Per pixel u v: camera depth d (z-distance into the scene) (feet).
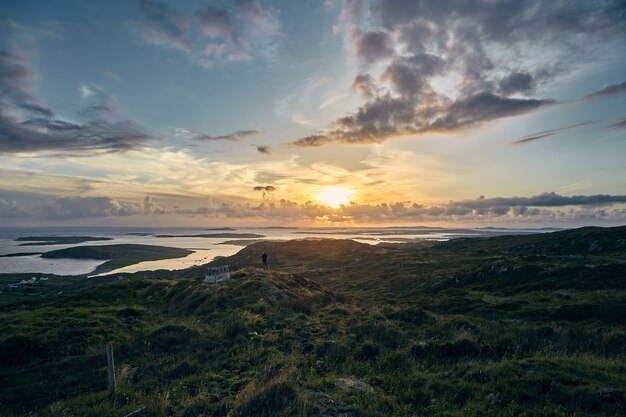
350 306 95.40
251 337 61.52
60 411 33.99
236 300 91.91
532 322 82.23
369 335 58.49
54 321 66.95
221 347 55.83
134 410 33.47
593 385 30.76
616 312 84.48
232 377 43.42
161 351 54.80
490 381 33.68
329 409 29.45
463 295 140.87
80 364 48.60
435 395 32.89
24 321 67.92
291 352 51.49
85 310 78.23
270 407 29.81
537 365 36.06
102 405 34.55
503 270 165.58
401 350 48.16
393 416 28.45
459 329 63.05
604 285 118.01
